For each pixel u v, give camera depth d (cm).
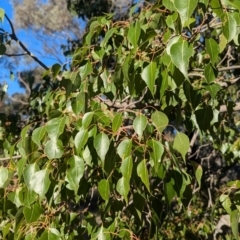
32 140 73
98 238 76
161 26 81
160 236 165
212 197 212
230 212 76
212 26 82
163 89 70
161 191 101
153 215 81
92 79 89
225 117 139
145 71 69
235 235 74
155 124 69
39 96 151
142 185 78
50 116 78
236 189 79
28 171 72
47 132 73
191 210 191
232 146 167
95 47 86
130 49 86
